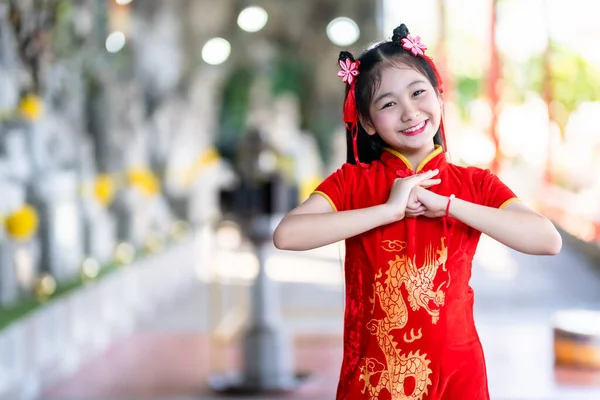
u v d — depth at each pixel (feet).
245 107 56.29
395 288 8.20
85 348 22.26
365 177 8.58
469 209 8.05
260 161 20.44
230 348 23.82
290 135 53.36
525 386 19.25
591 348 20.67
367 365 8.25
